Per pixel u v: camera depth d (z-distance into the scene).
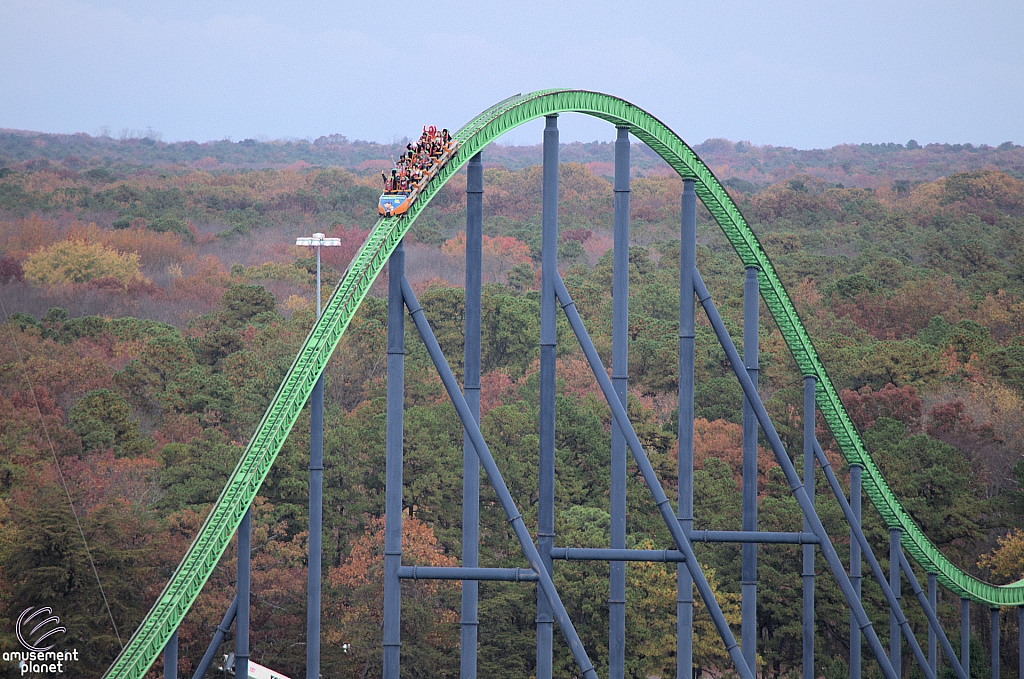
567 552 94.88
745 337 112.06
